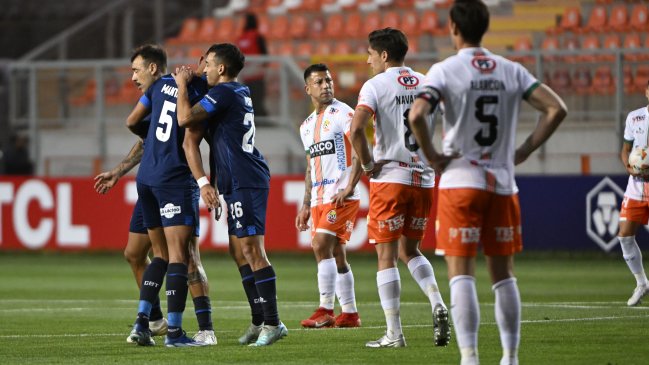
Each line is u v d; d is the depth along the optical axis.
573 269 58.25
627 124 41.09
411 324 33.97
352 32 84.12
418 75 27.88
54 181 69.06
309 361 25.23
